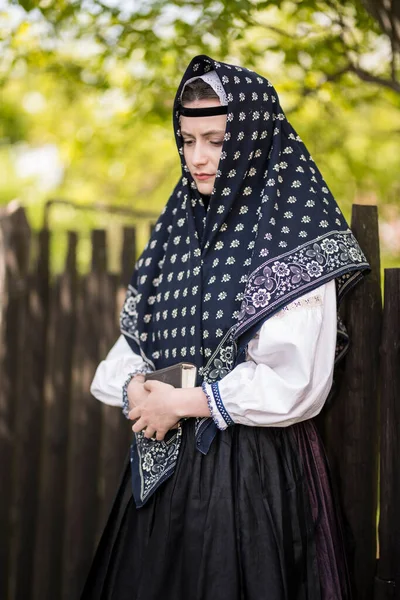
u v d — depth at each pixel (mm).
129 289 2820
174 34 4387
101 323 3762
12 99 8773
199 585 2248
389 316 2609
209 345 2400
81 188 8195
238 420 2262
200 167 2441
